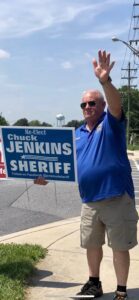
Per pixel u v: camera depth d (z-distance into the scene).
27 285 5.09
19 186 13.59
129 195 4.54
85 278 5.39
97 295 4.84
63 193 12.38
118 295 4.58
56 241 6.92
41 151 5.07
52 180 5.06
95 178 4.51
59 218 9.14
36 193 12.27
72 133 4.88
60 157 4.98
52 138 4.98
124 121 4.49
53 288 5.07
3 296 4.61
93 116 4.62
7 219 8.99
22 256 5.80
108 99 4.32
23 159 5.16
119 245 4.49
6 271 5.26
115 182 4.46
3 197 11.55
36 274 5.48
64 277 5.42
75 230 7.62
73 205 10.61
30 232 7.57
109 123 4.46
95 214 4.60
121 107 4.40
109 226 4.52
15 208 10.14
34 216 9.30
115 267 4.60
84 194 4.65
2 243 6.59
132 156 36.97
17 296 4.67
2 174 5.28
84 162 4.62
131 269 5.68
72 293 4.93
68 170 4.98
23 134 5.11
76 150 4.86
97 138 4.56
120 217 4.48
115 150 4.49
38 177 5.13
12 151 5.20
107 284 5.21
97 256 4.79
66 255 6.21
